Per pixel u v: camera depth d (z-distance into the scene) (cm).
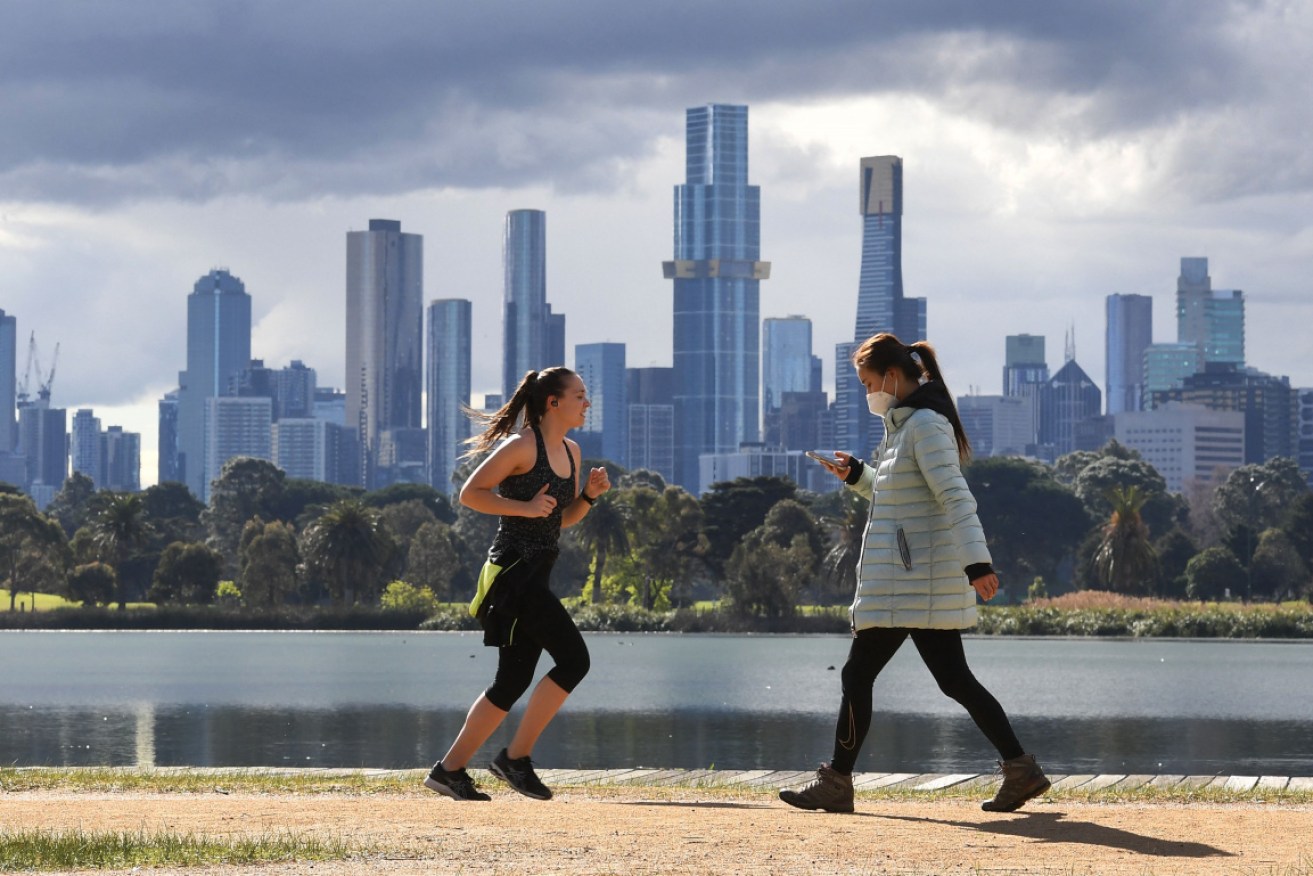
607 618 14125
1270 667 8588
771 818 1123
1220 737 4628
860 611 1214
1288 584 17650
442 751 4197
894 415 1216
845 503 14562
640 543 15225
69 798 1459
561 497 1230
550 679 1242
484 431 1259
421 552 17100
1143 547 13088
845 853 948
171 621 15850
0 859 937
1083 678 7631
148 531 17075
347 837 1016
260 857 939
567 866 901
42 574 16900
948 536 1195
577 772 1848
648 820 1100
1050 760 3956
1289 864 912
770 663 9275
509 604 1227
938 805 1343
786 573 14025
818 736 4641
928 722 5056
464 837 1012
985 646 11169
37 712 5841
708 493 15912
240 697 6644
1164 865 906
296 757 4016
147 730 5016
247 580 16000
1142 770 3678
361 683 7662
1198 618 12169
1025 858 934
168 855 947
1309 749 4250
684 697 6456
